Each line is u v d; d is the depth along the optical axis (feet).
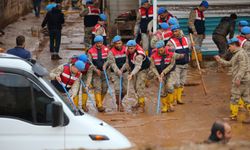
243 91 94.02
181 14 145.28
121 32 163.63
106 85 101.60
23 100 55.98
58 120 54.34
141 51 97.86
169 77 98.89
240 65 92.07
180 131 87.10
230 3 148.25
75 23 226.99
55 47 150.41
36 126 55.57
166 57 97.45
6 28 198.39
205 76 129.29
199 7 137.39
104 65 99.76
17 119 55.57
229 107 103.14
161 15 124.16
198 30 137.49
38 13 237.45
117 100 101.19
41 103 56.13
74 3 268.82
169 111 99.76
